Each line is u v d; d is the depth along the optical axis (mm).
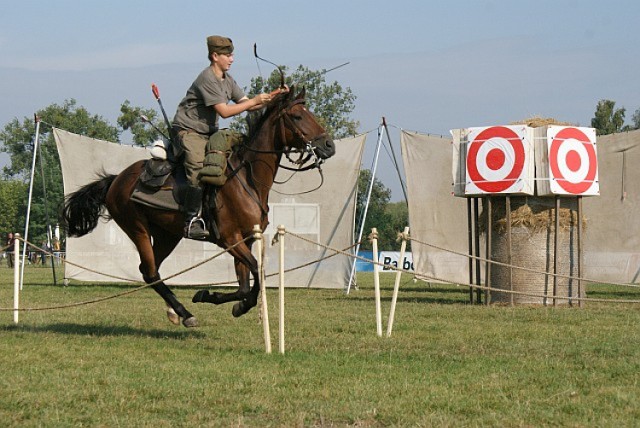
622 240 20219
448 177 21062
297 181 21375
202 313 14852
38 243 69125
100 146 21484
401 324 12641
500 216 16312
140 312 14891
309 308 15695
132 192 11234
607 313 14383
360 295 19672
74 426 6359
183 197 10844
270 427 6344
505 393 7477
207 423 6438
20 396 7277
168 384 7828
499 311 14766
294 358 9297
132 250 22125
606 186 20359
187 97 10875
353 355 9477
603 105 61656
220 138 10547
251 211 10570
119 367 8719
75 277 22141
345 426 6395
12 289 21328
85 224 12031
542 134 15852
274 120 10648
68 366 8805
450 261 21094
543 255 16125
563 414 6699
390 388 7629
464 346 10211
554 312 14539
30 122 94312
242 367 8719
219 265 21781
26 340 10742
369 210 64375
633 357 9320
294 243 21484
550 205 16141
